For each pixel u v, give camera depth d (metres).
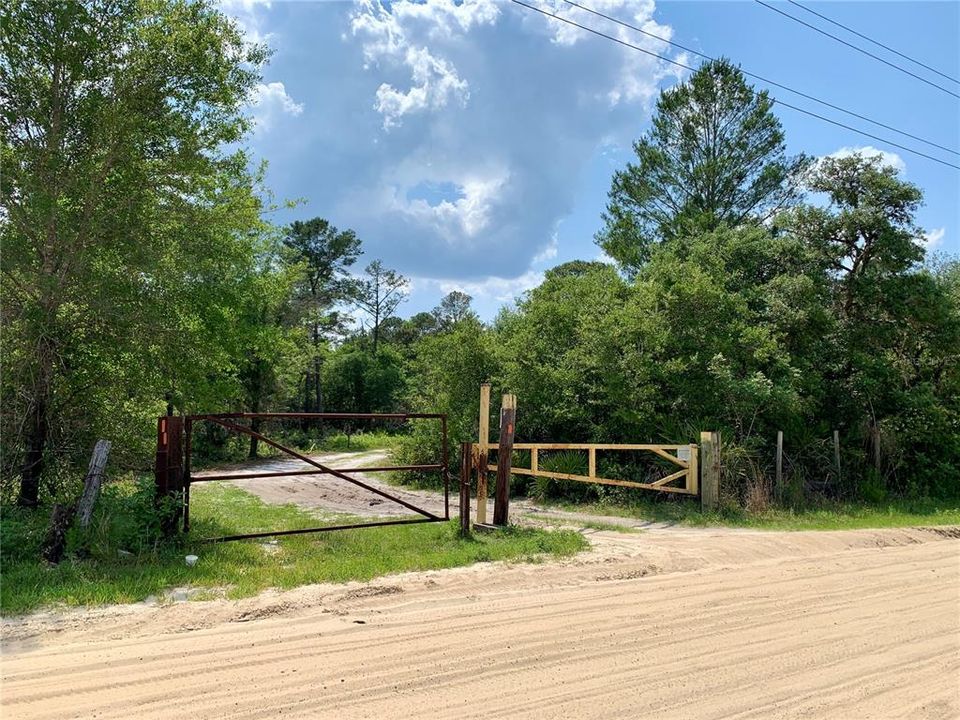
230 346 13.85
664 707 4.20
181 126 10.56
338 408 58.75
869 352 17.50
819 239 17.80
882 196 17.45
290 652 5.07
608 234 24.78
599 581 7.65
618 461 15.00
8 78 9.83
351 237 60.56
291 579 7.02
